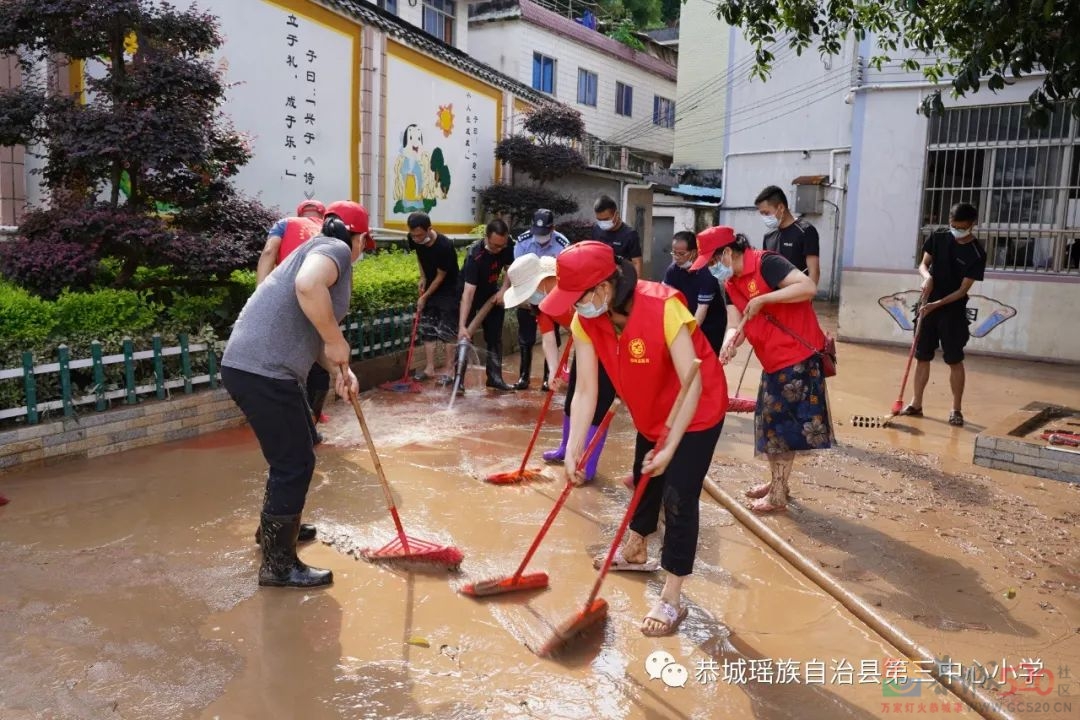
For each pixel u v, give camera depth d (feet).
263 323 11.30
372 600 11.41
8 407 15.85
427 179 41.83
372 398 23.65
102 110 18.16
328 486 15.93
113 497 14.78
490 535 13.79
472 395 24.34
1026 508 15.80
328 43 33.50
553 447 18.97
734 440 20.52
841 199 55.83
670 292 10.37
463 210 45.98
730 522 14.88
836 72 54.70
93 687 9.13
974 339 34.47
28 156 23.07
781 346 14.69
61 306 17.08
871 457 19.07
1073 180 32.48
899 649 10.52
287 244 17.24
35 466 15.89
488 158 48.06
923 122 35.81
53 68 22.33
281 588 11.66
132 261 19.61
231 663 9.71
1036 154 33.19
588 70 74.38
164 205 21.36
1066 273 32.89
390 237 37.09
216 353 19.29
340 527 13.83
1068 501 16.24
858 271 36.99
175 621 10.63
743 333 14.92
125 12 17.87
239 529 13.62
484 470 17.13
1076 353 32.53
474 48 67.15
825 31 24.09
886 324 36.55
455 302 25.46
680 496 10.61
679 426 9.95
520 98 50.57
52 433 16.10
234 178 29.55
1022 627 11.14
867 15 24.16
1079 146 32.19
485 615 11.09
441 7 58.95
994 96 33.73
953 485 17.11
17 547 12.59
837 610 11.59
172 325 19.04
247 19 29.40
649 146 85.20
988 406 24.88
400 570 12.38
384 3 52.03
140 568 12.08
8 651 9.78
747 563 13.12
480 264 23.98
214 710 8.81
